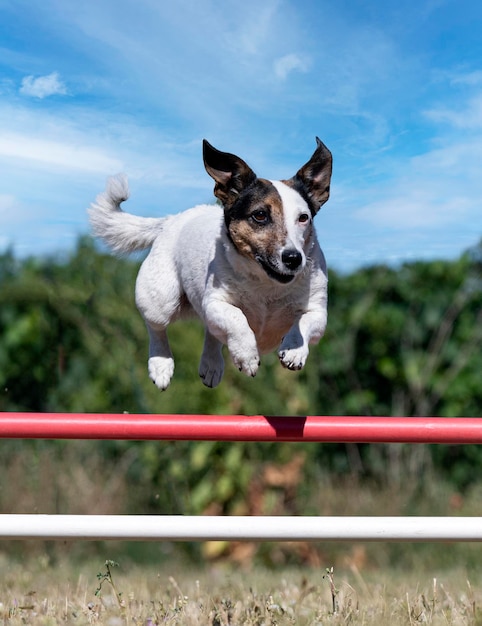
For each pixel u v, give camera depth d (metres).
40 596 4.68
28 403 8.27
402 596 4.54
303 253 4.27
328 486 8.36
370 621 3.88
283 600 4.37
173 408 7.67
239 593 4.71
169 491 7.93
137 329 8.09
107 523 3.71
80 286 8.30
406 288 8.77
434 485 8.48
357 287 8.77
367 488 8.52
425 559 7.56
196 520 3.72
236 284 4.45
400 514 8.20
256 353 4.19
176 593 4.92
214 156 4.50
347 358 8.64
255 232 4.34
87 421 3.72
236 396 7.72
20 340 8.25
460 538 3.72
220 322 4.27
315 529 3.71
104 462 8.27
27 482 8.06
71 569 6.67
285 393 7.89
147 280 5.13
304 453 8.15
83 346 8.25
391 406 8.72
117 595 4.14
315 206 4.67
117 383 8.07
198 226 4.97
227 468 7.80
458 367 8.66
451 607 4.13
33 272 8.41
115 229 5.51
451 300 8.77
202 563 7.75
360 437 3.73
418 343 8.74
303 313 4.54
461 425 3.74
